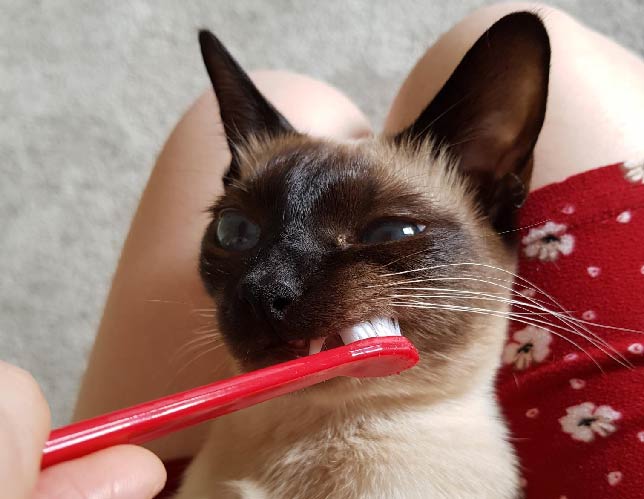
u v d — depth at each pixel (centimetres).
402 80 46
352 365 13
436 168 20
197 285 27
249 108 23
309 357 13
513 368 23
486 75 19
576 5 46
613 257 23
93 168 46
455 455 18
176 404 10
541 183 25
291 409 18
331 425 18
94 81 47
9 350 43
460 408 19
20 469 8
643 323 21
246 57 47
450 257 18
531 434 22
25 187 46
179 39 48
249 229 19
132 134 46
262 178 19
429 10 48
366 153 20
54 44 48
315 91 32
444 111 20
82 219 45
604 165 25
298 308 16
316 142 21
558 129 26
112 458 9
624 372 21
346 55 47
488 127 20
